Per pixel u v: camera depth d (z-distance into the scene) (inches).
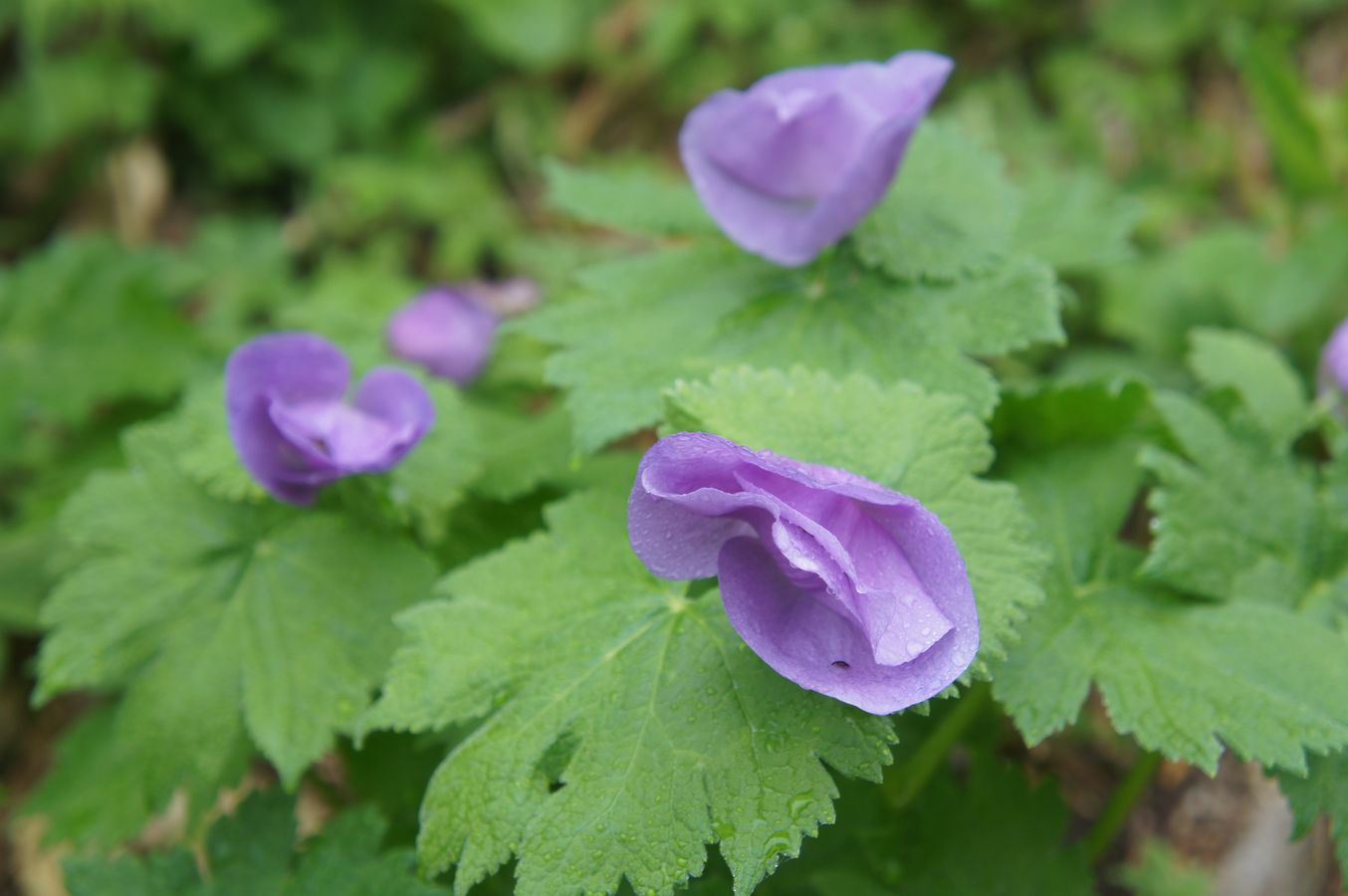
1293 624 22.0
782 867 23.9
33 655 31.0
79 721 26.6
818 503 19.5
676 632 21.0
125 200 39.9
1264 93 31.8
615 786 20.3
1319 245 31.0
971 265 23.6
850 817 23.9
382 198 38.7
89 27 39.6
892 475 21.1
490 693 21.2
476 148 42.1
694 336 23.6
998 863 24.0
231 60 39.0
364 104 41.5
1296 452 27.6
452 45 43.0
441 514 25.0
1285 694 21.4
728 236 23.7
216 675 23.2
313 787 27.0
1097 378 23.5
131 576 23.5
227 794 28.5
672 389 21.6
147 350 30.7
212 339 32.3
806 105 22.7
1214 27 40.9
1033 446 24.1
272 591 23.5
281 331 31.6
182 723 23.1
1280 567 22.9
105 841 24.9
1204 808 27.3
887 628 19.4
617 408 23.0
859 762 20.1
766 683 20.5
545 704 20.9
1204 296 31.8
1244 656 21.8
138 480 24.1
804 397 21.4
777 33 42.2
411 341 27.5
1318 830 24.6
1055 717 21.5
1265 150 38.4
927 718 24.9
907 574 19.6
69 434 31.7
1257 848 25.5
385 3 42.2
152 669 23.3
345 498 23.8
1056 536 23.2
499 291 30.6
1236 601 22.5
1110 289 32.1
